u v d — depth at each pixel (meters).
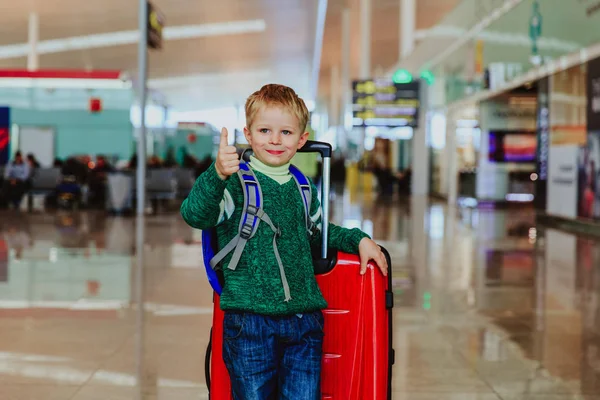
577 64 13.77
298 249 2.57
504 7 18.19
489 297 7.57
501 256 10.73
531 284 8.36
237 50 47.44
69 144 24.06
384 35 43.28
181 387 4.51
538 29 15.82
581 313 6.82
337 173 39.00
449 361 5.20
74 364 4.96
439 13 37.34
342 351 2.69
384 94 24.47
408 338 5.83
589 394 4.52
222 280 2.64
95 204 21.69
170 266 9.38
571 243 12.48
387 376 2.74
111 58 47.25
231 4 33.47
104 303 7.00
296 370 2.54
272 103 2.54
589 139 13.55
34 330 5.91
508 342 5.74
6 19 35.16
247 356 2.50
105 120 23.98
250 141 2.61
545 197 16.17
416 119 24.42
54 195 21.83
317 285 2.62
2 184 21.20
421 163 29.59
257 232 2.52
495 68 19.17
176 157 34.66
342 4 35.09
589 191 13.79
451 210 20.77
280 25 39.06
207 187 2.40
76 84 23.91
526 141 21.73
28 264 9.46
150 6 16.11
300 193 2.62
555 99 15.30
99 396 4.32
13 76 23.86
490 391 4.55
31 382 4.56
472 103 21.84
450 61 24.52
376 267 2.70
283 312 2.49
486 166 21.88
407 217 18.00
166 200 24.27
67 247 11.27
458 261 10.17
